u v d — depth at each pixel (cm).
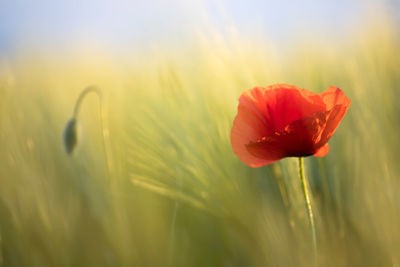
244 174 77
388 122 74
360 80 76
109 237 79
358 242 70
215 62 77
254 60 78
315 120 60
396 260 68
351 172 73
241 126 62
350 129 76
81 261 78
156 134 79
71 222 80
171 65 80
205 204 76
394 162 71
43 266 77
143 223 81
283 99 61
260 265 74
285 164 71
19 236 78
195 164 76
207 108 77
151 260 78
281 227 72
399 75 76
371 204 70
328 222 71
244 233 75
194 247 78
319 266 69
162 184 77
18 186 80
